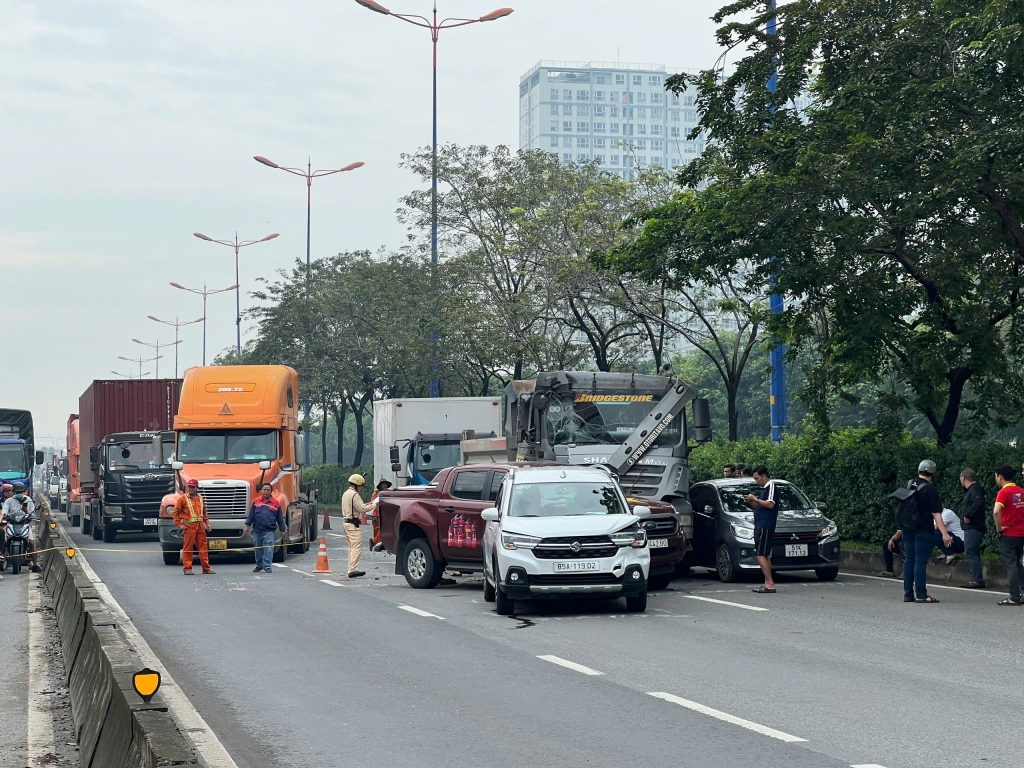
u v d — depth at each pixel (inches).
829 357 963.3
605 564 610.9
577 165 1568.7
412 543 799.7
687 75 889.5
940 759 293.7
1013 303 884.6
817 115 807.1
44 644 557.6
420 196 1573.6
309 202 2324.1
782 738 319.0
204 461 1103.6
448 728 339.9
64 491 2967.5
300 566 1037.2
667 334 1457.9
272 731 340.8
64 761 320.2
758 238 815.1
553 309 1501.0
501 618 612.7
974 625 563.2
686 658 464.8
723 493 842.2
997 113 734.5
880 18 821.9
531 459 889.5
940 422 1049.5
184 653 494.3
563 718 350.6
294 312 2090.3
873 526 925.2
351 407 2365.9
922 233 842.8
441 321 1547.7
